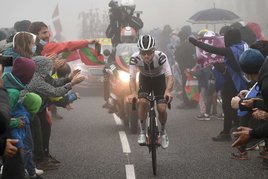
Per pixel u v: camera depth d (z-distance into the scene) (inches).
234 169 317.4
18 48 272.5
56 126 480.1
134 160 342.6
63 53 358.0
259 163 332.2
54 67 301.9
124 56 466.0
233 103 208.7
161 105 313.1
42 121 313.9
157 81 336.8
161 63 324.5
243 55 257.6
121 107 454.9
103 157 351.3
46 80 285.9
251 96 241.6
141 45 313.4
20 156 230.2
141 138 316.8
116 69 461.1
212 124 486.3
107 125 483.2
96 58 361.7
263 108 199.3
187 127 470.0
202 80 505.0
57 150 374.0
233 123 423.8
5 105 175.2
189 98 554.6
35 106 247.0
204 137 421.1
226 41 378.0
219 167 322.7
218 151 368.8
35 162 310.5
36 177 277.0
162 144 323.9
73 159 345.4
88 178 298.7
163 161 339.9
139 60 326.3
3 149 167.0
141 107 315.9
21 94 250.4
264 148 324.8
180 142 401.4
